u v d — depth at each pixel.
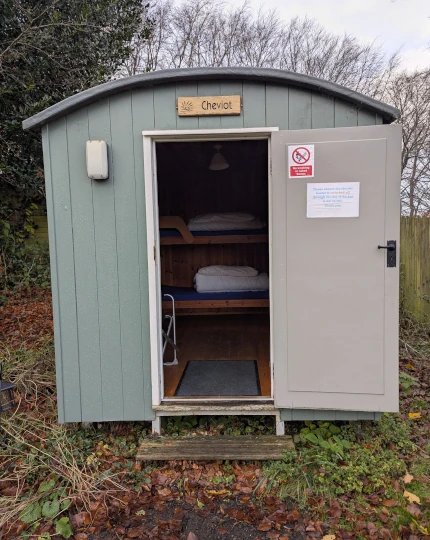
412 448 2.79
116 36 7.12
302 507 2.27
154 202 2.81
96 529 2.14
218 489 2.45
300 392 2.79
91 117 2.74
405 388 3.64
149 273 2.81
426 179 10.09
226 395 3.01
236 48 12.22
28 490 2.46
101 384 2.90
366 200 2.62
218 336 4.82
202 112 2.68
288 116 2.69
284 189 2.67
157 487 2.47
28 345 4.69
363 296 2.67
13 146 6.09
